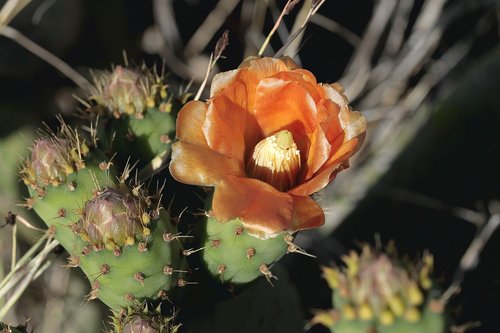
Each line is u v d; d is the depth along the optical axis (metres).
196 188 0.73
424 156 0.87
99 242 0.66
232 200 0.65
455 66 1.07
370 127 1.04
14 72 0.97
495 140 0.86
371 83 1.06
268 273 0.69
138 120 0.73
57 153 0.69
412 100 1.02
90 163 0.69
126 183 0.69
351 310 0.66
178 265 0.68
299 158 0.68
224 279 0.69
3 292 0.76
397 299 0.66
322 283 0.91
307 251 0.91
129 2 1.10
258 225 0.65
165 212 0.68
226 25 1.07
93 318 0.84
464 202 0.87
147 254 0.67
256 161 0.67
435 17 1.03
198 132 0.67
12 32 0.90
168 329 0.67
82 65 1.05
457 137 0.86
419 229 0.87
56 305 0.85
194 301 0.71
